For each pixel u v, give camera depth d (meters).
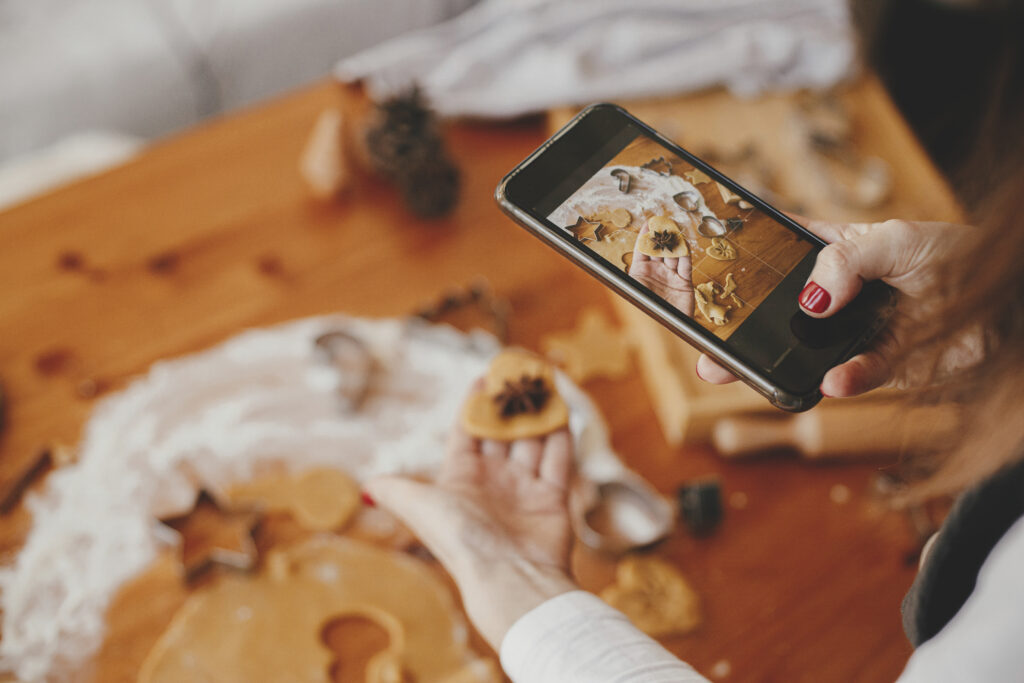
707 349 0.58
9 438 0.74
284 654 0.68
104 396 0.76
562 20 0.89
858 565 0.72
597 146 0.61
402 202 0.85
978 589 0.48
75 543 0.71
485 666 0.68
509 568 0.61
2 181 1.00
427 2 1.45
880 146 0.90
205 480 0.73
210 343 0.78
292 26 1.38
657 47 0.89
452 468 0.66
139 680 0.67
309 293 0.81
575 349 0.79
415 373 0.77
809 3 0.93
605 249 0.59
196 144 0.87
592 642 0.57
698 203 0.60
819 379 0.57
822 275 0.57
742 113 0.90
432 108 0.86
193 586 0.70
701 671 0.69
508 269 0.83
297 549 0.71
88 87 1.26
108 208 0.84
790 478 0.75
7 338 0.78
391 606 0.70
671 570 0.71
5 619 0.68
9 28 1.25
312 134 0.88
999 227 0.48
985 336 0.51
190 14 1.32
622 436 0.77
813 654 0.70
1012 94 0.51
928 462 0.55
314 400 0.76
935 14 1.43
